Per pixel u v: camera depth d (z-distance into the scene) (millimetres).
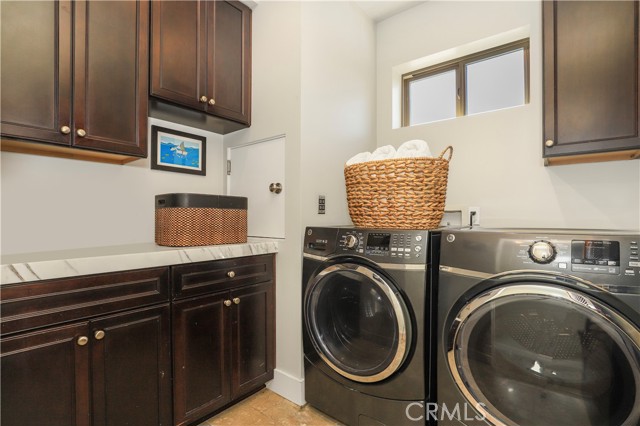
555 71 1494
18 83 1192
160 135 1947
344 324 1595
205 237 1696
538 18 1863
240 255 1713
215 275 1604
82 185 1625
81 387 1159
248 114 2055
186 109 1758
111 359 1237
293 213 1828
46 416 1084
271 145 1983
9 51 1173
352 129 2213
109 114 1432
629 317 968
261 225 2037
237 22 1995
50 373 1094
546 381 1103
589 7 1427
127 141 1490
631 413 975
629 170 1606
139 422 1313
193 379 1502
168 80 1640
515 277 1131
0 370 1001
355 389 1522
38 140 1235
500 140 1955
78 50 1340
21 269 1036
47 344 1090
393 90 2434
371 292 1476
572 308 1039
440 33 2219
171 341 1425
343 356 1578
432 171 1551
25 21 1208
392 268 1388
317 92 1929
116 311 1257
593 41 1418
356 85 2271
